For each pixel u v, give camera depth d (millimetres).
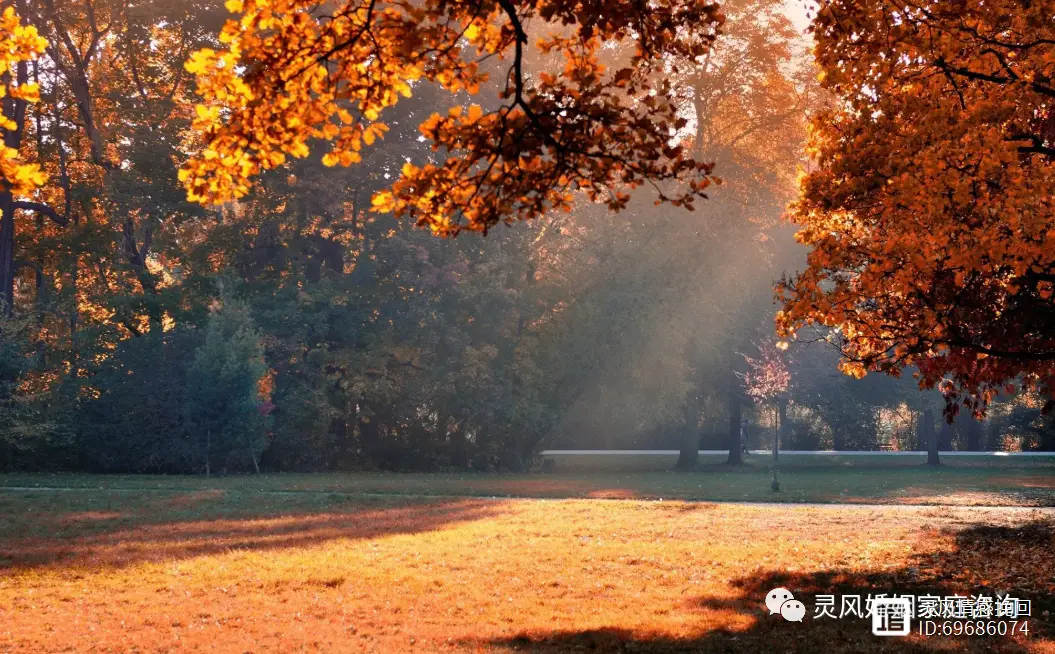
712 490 33469
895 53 11836
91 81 47250
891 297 14578
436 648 10703
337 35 7918
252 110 7930
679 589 14406
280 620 12562
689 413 51688
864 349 15477
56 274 50188
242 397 40406
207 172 8172
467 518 24547
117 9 44250
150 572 16500
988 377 15797
